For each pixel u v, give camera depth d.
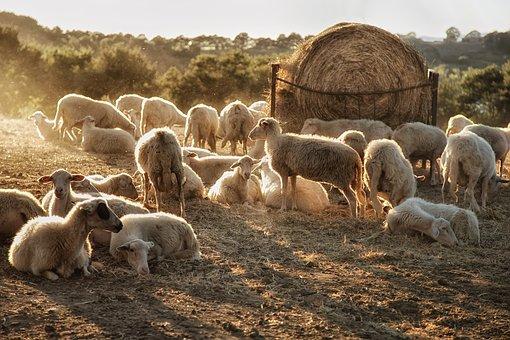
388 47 15.74
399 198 11.34
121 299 7.02
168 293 7.32
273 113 16.30
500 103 34.22
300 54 16.03
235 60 38.66
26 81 36.06
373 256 9.03
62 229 7.55
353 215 11.29
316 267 8.55
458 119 17.39
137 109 20.72
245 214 11.20
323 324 6.66
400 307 7.29
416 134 14.28
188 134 16.75
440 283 8.08
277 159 11.48
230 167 12.62
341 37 15.70
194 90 37.22
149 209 11.03
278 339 6.22
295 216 11.17
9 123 20.73
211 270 8.21
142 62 38.72
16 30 38.28
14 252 7.73
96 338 6.03
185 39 73.06
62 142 17.02
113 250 8.41
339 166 11.07
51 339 5.96
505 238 10.44
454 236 9.87
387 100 15.92
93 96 36.91
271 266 8.48
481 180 12.37
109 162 14.71
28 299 6.89
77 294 7.15
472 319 7.00
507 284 8.16
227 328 6.38
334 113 15.91
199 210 11.16
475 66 59.62
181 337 6.13
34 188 11.76
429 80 16.19
